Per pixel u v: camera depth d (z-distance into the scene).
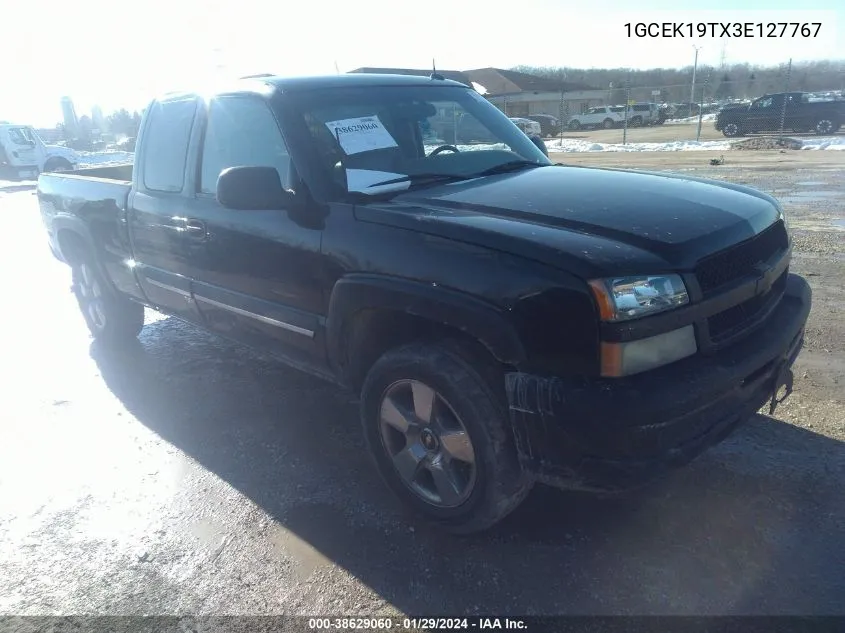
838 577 2.45
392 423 2.85
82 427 3.95
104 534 2.96
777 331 2.68
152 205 4.04
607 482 2.23
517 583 2.53
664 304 2.21
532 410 2.28
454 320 2.42
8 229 11.51
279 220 3.14
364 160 3.20
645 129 34.59
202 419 3.98
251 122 3.43
